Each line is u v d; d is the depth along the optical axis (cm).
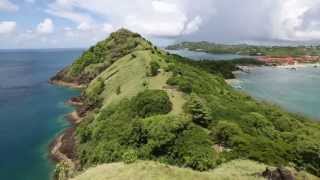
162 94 8100
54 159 7719
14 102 13650
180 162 5891
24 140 9038
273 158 5888
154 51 16988
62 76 18538
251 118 7888
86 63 18012
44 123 10656
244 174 5172
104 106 10231
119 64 14825
